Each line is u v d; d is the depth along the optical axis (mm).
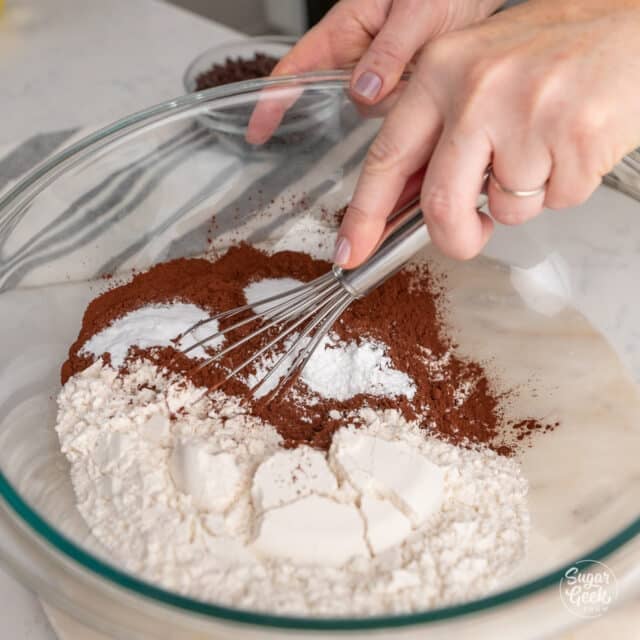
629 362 492
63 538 396
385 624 375
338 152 543
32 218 508
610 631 406
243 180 543
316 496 417
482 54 413
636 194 527
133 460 432
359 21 536
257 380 467
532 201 422
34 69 697
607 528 422
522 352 501
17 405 464
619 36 411
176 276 518
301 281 517
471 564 407
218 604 381
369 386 471
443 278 535
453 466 438
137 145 528
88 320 492
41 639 419
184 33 739
